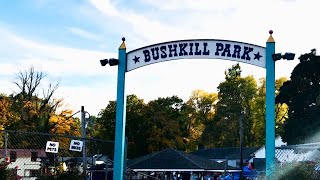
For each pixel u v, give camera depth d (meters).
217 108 88.88
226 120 86.25
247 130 85.12
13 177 12.41
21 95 58.69
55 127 57.53
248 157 75.44
